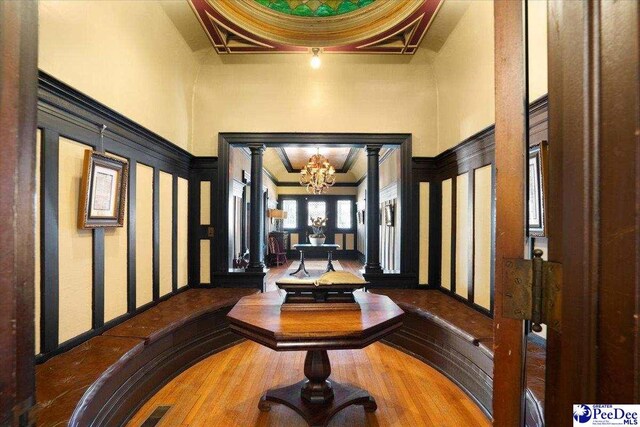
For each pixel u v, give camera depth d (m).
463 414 1.97
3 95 0.49
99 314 2.01
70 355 1.70
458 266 3.01
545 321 0.54
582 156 0.46
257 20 2.95
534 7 1.82
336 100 3.59
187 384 2.31
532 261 0.56
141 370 2.03
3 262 0.49
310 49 3.24
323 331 1.51
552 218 0.53
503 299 0.60
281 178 10.88
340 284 1.82
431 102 3.58
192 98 3.53
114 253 2.17
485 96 2.54
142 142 2.49
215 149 3.57
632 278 0.39
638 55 0.39
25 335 0.54
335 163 9.55
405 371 2.55
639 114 0.39
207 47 3.32
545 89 1.73
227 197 3.57
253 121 3.58
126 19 2.26
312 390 1.92
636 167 0.39
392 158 5.89
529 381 1.48
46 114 1.60
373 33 3.00
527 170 0.58
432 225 3.56
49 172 1.62
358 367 2.62
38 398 1.34
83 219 1.81
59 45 1.67
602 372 0.42
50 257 1.63
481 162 2.59
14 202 0.51
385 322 1.65
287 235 10.87
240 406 2.04
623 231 0.40
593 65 0.44
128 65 2.31
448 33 2.96
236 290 3.37
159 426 1.83
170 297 3.02
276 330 1.51
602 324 0.43
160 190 2.83
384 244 6.74
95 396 1.54
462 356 2.29
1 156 0.49
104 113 2.01
